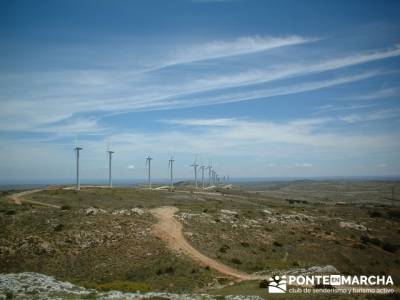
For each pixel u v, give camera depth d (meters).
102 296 38.25
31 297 36.06
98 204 117.56
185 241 81.62
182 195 171.88
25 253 70.12
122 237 78.56
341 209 161.62
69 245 73.44
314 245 96.00
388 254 100.00
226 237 90.12
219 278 61.19
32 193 137.75
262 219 117.56
